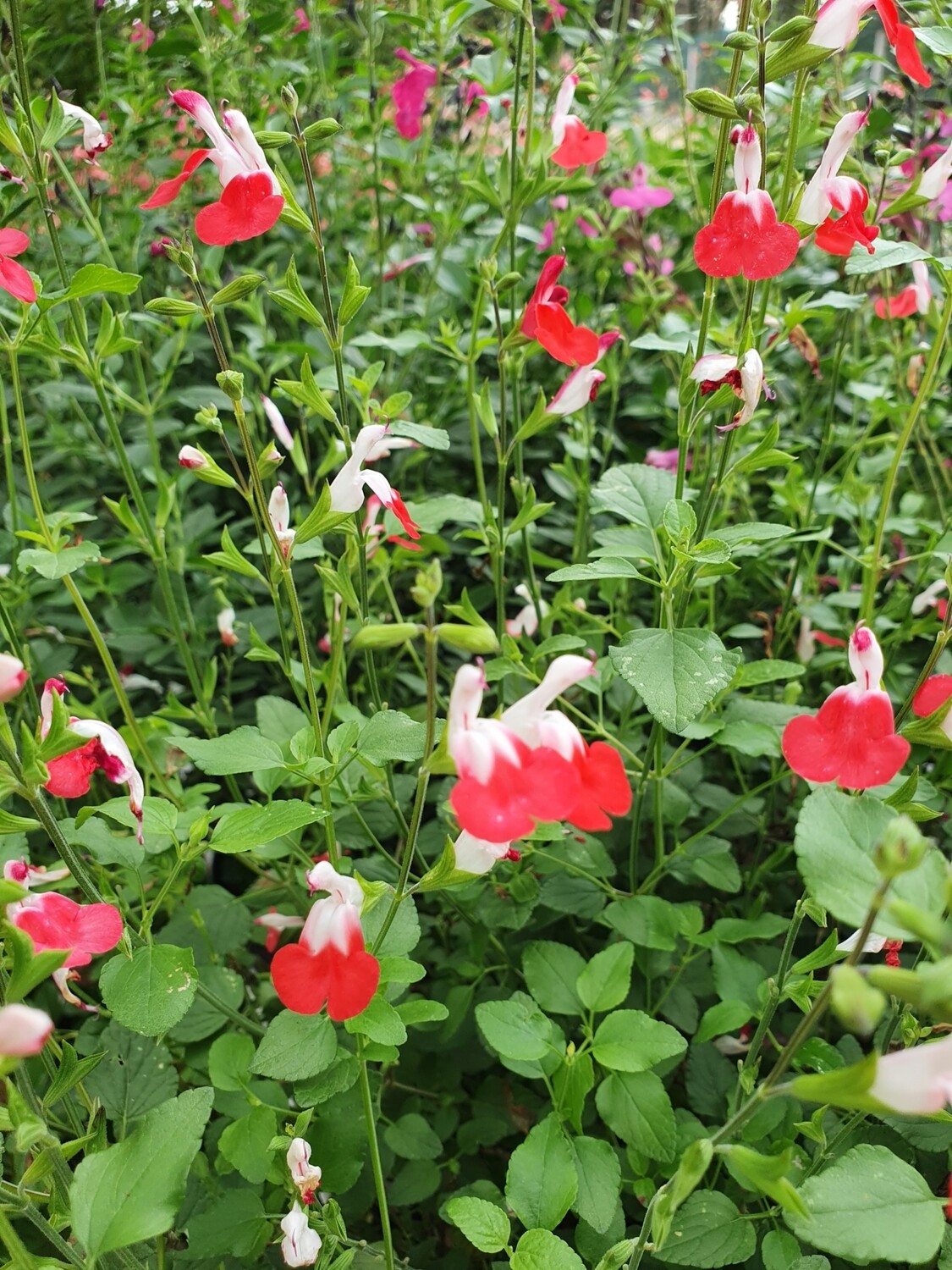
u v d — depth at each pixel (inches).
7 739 7.3
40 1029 6.0
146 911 9.2
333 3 20.7
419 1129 10.4
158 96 15.8
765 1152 9.7
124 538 13.3
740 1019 9.8
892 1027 8.8
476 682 6.8
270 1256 9.6
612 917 10.8
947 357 14.1
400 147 19.1
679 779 12.7
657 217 19.8
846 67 15.6
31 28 15.1
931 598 12.9
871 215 11.1
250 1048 9.6
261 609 15.5
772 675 10.7
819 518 14.8
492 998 11.4
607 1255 7.3
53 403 17.8
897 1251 6.4
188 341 16.3
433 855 12.4
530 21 10.9
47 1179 8.0
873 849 6.4
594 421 18.1
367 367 11.4
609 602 13.1
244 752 8.7
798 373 18.1
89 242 15.6
